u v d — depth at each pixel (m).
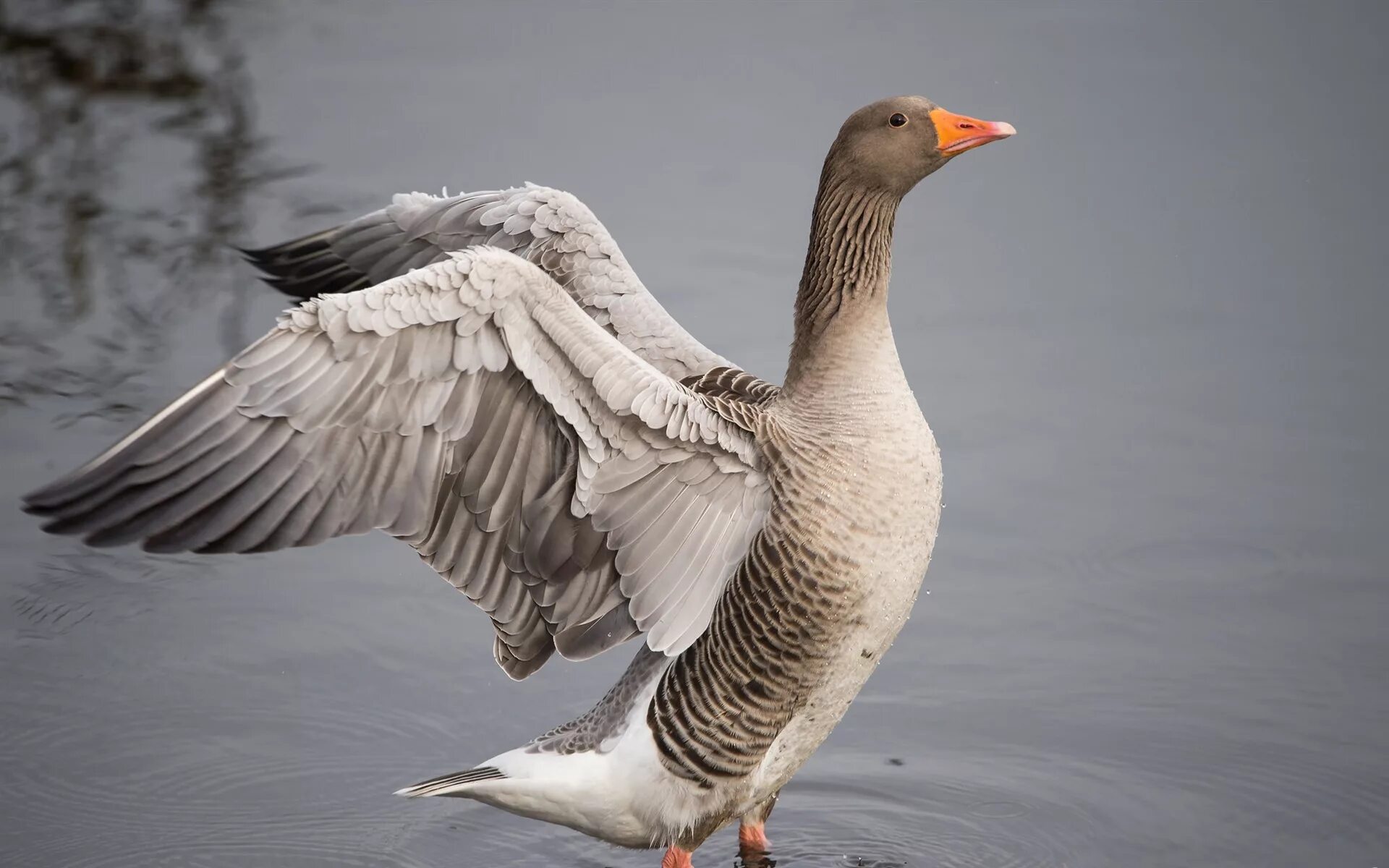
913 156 10.21
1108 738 11.73
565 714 12.13
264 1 22.77
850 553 9.66
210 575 13.39
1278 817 10.91
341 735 11.76
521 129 19.64
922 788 11.40
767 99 20.19
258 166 18.81
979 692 12.25
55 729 11.60
